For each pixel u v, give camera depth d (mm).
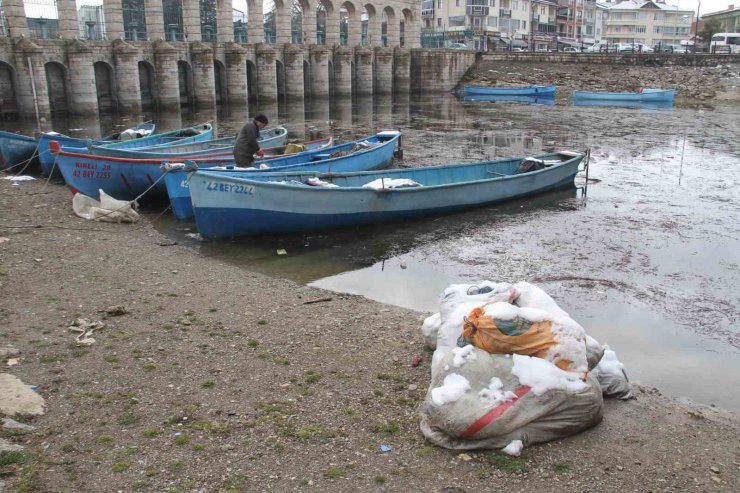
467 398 5699
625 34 119312
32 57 36938
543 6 104125
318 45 60188
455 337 6730
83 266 10797
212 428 5957
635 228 14859
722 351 8594
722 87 59375
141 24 60000
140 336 8031
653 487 5324
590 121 40062
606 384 6867
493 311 6148
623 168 22812
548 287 10961
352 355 7730
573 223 15312
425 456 5590
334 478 5270
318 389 6844
